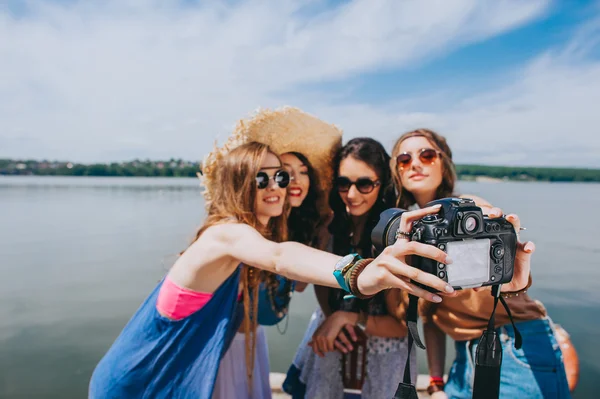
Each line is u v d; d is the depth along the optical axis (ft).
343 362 9.89
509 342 8.55
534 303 8.86
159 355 7.76
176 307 7.64
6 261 49.14
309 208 12.15
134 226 82.38
